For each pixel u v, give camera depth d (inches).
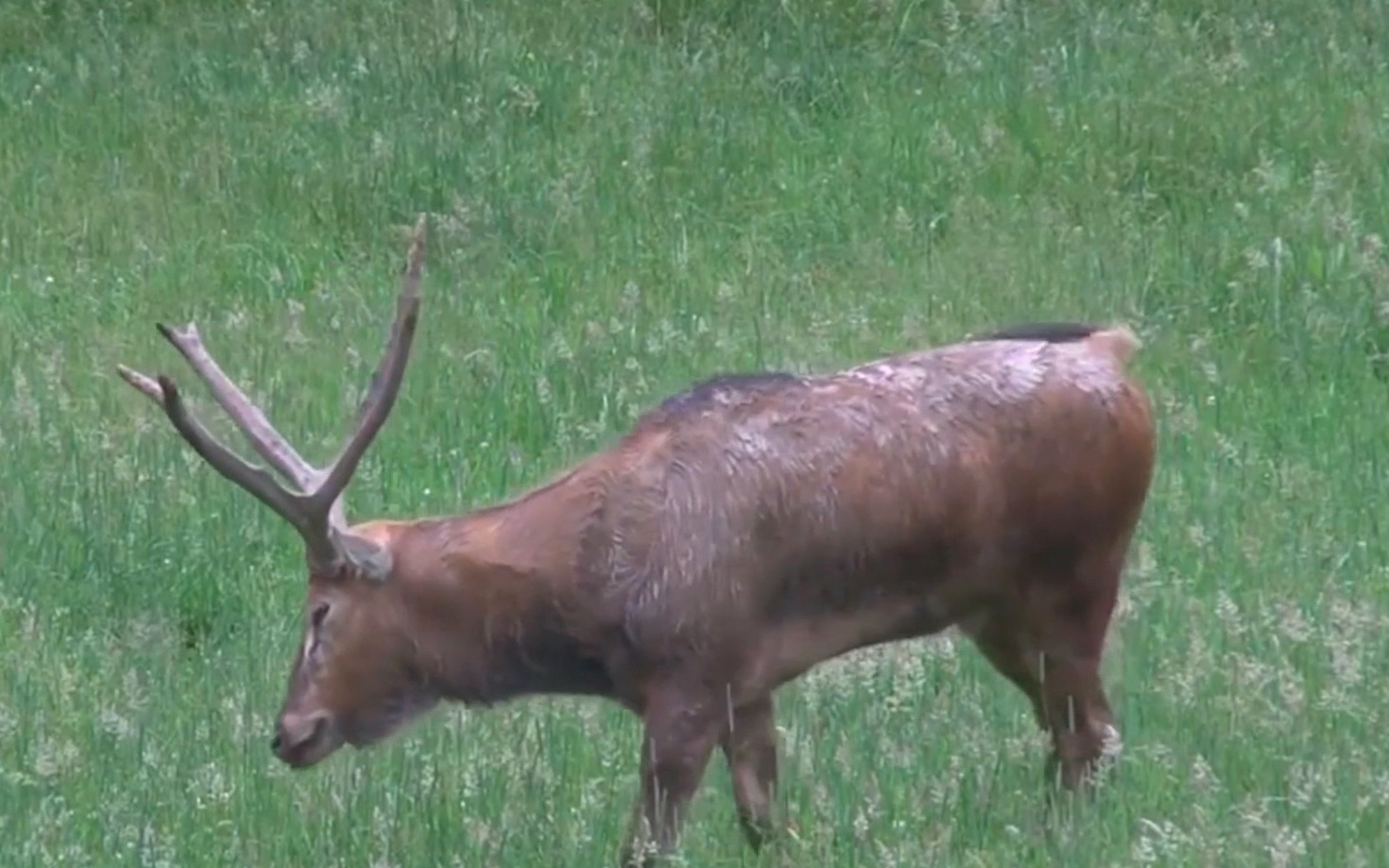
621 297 1473.9
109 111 1756.9
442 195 1642.5
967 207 1587.1
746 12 1862.7
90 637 1080.8
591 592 852.6
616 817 893.8
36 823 895.1
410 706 873.5
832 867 850.8
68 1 1904.5
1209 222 1551.4
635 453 861.8
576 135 1712.6
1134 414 879.1
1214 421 1291.8
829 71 1777.8
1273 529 1146.7
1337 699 936.9
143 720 983.0
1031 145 1657.2
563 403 1311.5
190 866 871.1
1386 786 873.5
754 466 849.5
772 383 868.0
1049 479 868.6
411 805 893.8
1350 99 1691.7
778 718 949.2
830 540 850.1
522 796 901.8
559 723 968.9
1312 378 1365.7
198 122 1742.1
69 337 1444.4
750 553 846.5
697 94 1755.7
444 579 860.6
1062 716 899.4
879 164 1647.4
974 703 970.1
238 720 987.9
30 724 981.8
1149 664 997.2
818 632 863.7
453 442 1264.8
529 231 1590.8
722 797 921.5
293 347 1412.4
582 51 1814.7
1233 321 1433.3
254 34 1852.9
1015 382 869.8
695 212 1611.7
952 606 877.2
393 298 1503.4
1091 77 1732.3
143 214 1635.1
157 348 1421.0
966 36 1813.5
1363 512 1170.6
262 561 1154.7
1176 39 1786.4
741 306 1456.7
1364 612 1021.8
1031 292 1454.2
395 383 854.5
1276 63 1743.4
